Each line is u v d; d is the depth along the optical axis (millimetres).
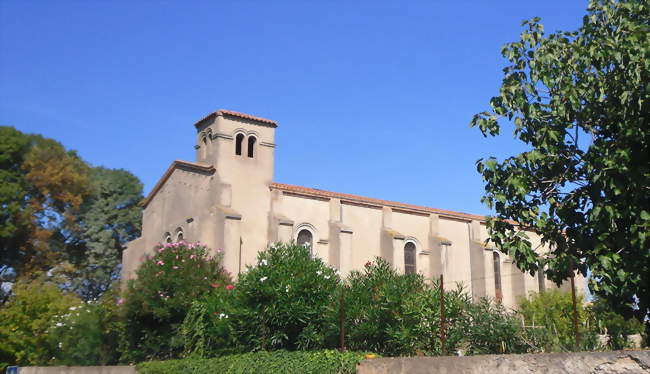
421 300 14852
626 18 13281
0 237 44750
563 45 14109
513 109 14250
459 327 14758
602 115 13258
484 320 14750
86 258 55688
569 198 13688
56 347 26406
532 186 13953
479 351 14500
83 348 25328
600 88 13000
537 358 9500
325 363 13766
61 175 49500
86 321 25906
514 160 13969
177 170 38219
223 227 32500
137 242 41281
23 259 47188
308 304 16938
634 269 11672
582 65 13641
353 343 15422
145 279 23031
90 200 55562
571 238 13867
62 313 27438
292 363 14617
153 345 22500
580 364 9008
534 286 43500
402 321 14656
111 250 56688
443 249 39938
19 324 26797
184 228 36250
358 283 17000
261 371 15094
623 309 12516
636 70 11828
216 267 24797
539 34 14422
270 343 17000
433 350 14398
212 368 17047
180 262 23844
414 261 40031
